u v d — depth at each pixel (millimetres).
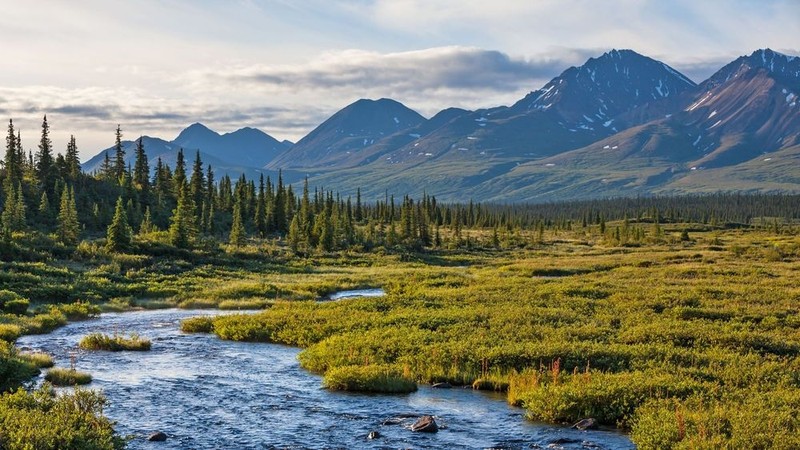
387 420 20938
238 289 62750
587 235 190750
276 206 139125
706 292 50500
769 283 58906
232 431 19812
